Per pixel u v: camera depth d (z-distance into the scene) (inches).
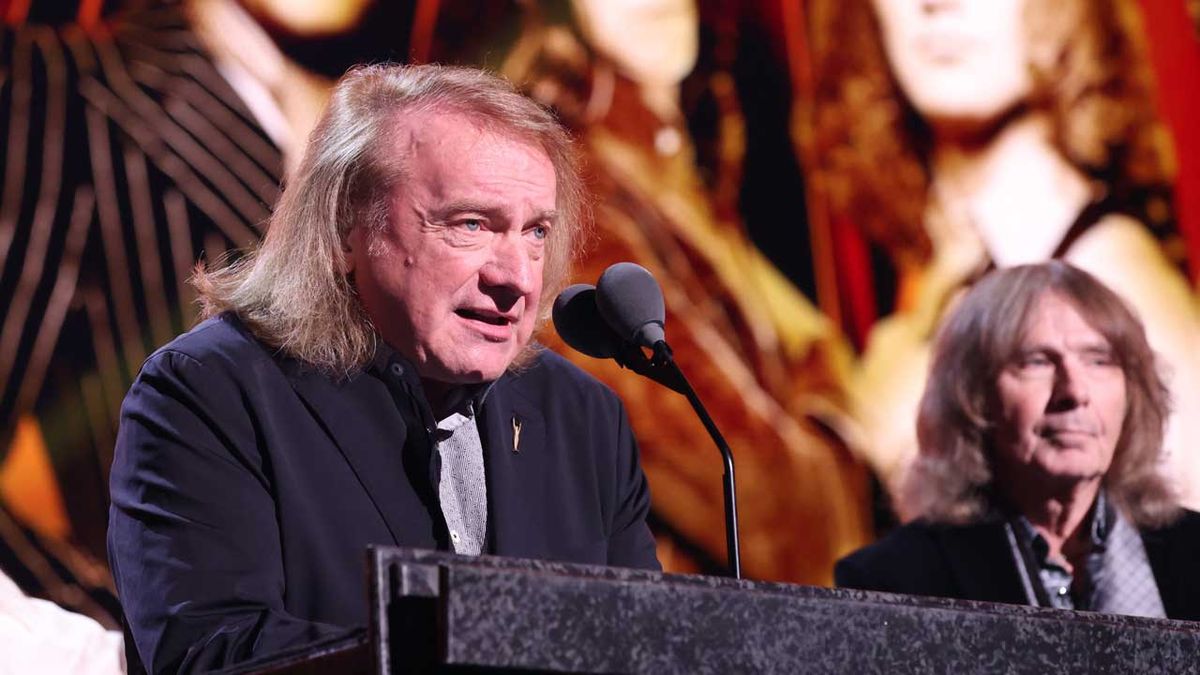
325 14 215.5
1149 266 261.9
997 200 256.5
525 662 63.0
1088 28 265.7
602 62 236.2
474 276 111.7
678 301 235.0
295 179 119.6
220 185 204.7
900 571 198.2
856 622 71.5
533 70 231.6
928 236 251.3
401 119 114.3
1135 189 263.4
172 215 201.3
